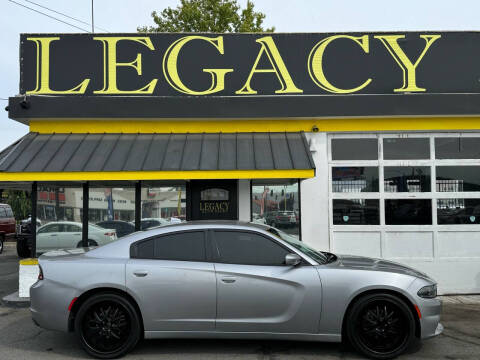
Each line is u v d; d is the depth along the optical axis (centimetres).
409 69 848
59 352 493
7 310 691
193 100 826
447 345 511
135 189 827
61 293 469
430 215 834
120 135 828
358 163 843
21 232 1430
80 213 805
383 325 463
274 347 506
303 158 736
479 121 837
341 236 831
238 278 469
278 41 854
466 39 855
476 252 827
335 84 848
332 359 465
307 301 465
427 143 846
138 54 848
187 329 469
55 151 758
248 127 843
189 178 704
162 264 476
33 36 844
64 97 816
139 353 485
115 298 469
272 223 831
